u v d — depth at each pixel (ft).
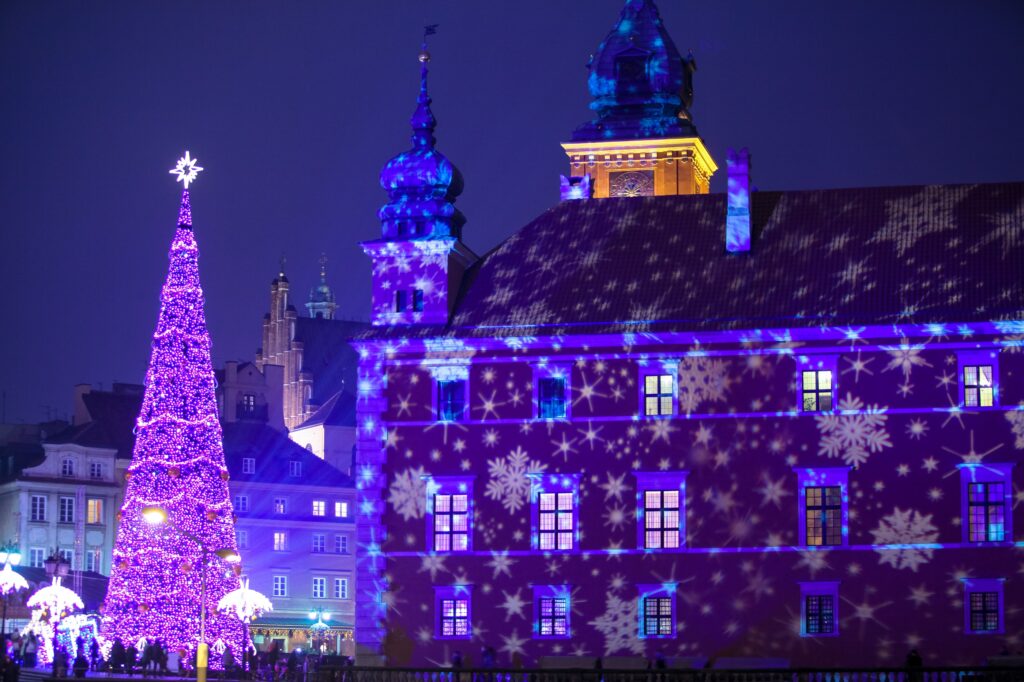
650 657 255.70
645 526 259.80
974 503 251.60
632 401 262.67
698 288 266.36
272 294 612.70
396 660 263.70
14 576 299.38
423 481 267.18
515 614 261.24
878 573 251.80
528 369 266.77
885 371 255.50
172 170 333.62
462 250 279.90
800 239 270.26
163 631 321.52
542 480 263.49
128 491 326.24
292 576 490.90
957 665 247.09
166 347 328.49
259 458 497.05
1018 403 251.39
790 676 215.92
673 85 363.56
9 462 481.46
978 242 263.08
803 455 256.32
